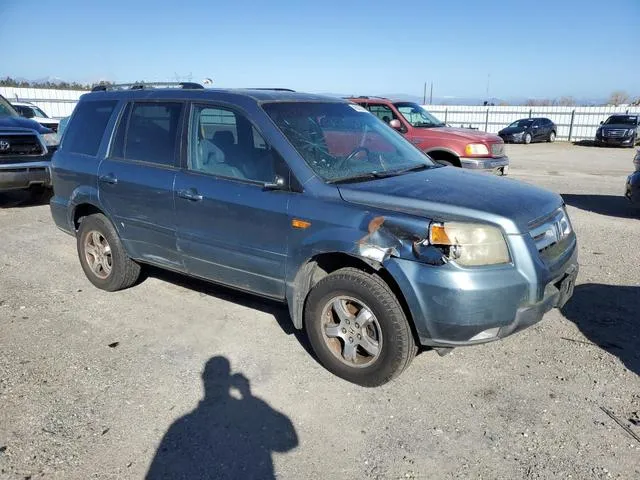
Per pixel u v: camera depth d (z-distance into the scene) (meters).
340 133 4.35
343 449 3.04
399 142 4.86
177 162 4.50
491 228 3.28
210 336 4.40
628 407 3.37
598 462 2.89
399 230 3.32
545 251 3.57
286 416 3.34
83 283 5.65
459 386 3.64
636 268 5.99
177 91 4.65
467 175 4.32
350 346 3.65
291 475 2.84
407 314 3.45
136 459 2.96
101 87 5.59
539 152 23.59
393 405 3.44
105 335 4.43
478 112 35.16
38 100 27.31
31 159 9.35
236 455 3.00
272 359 4.03
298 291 3.84
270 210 3.84
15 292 5.39
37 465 2.90
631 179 8.74
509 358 3.99
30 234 7.71
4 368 3.90
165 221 4.55
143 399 3.52
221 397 3.55
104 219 5.18
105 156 5.10
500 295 3.21
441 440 3.09
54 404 3.46
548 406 3.39
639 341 4.23
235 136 4.17
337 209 3.57
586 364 3.88
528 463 2.89
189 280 5.69
